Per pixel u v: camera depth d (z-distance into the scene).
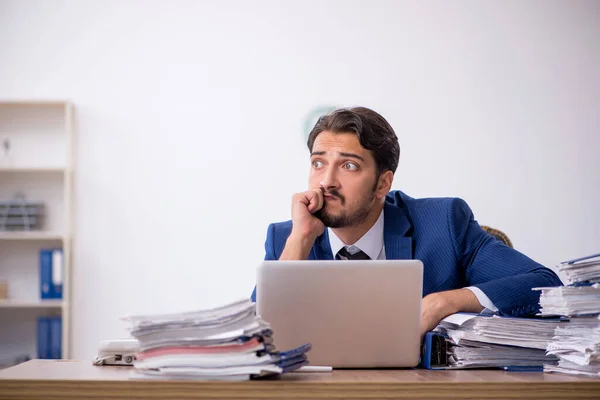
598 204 4.68
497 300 1.71
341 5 4.72
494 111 4.69
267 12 4.72
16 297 4.68
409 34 4.71
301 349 1.29
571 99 4.71
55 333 4.46
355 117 1.99
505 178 4.67
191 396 1.18
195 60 4.71
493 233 2.97
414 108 4.69
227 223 4.64
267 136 4.68
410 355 1.48
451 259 2.02
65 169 4.52
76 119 4.70
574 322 1.45
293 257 1.97
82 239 4.64
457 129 4.68
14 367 1.46
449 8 4.72
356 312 1.47
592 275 1.44
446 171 4.66
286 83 4.70
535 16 4.73
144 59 4.71
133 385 1.19
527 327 1.50
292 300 1.46
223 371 1.19
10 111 4.72
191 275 4.62
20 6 4.74
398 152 2.06
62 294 4.52
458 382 1.21
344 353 1.46
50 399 1.20
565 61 4.72
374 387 1.20
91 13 4.74
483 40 4.71
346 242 2.06
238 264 4.62
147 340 1.24
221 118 4.69
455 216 2.07
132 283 4.62
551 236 4.66
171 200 4.65
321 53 4.70
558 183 4.68
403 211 2.14
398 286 1.48
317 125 2.04
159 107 4.70
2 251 4.70
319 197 2.00
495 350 1.50
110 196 4.66
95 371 1.36
